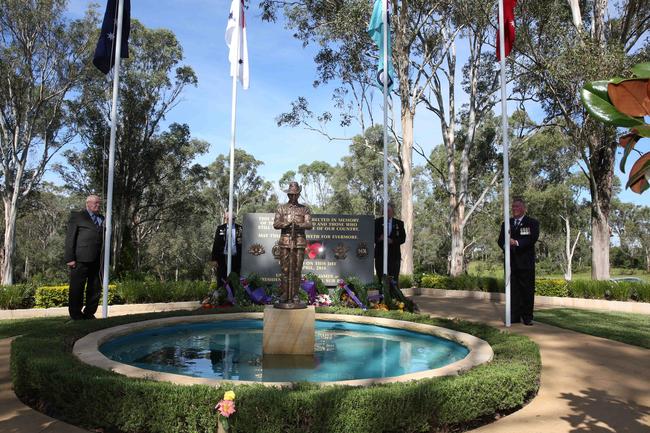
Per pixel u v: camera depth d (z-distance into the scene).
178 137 36.66
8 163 30.28
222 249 11.01
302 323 6.24
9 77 28.83
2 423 3.94
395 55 22.06
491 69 24.72
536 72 18.62
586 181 38.12
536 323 9.19
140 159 34.69
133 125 34.28
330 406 3.57
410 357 6.18
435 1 21.72
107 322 7.11
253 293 9.95
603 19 17.95
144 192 39.78
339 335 7.77
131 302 12.57
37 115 29.70
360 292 9.98
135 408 3.72
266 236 10.62
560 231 45.38
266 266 10.54
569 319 9.88
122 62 33.12
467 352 6.28
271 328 6.22
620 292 13.55
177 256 48.94
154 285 12.78
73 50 29.73
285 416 3.52
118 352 6.27
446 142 25.00
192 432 3.62
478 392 4.14
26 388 4.53
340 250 10.70
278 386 3.90
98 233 8.60
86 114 33.25
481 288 16.61
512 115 27.55
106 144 33.50
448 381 4.05
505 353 5.39
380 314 8.38
